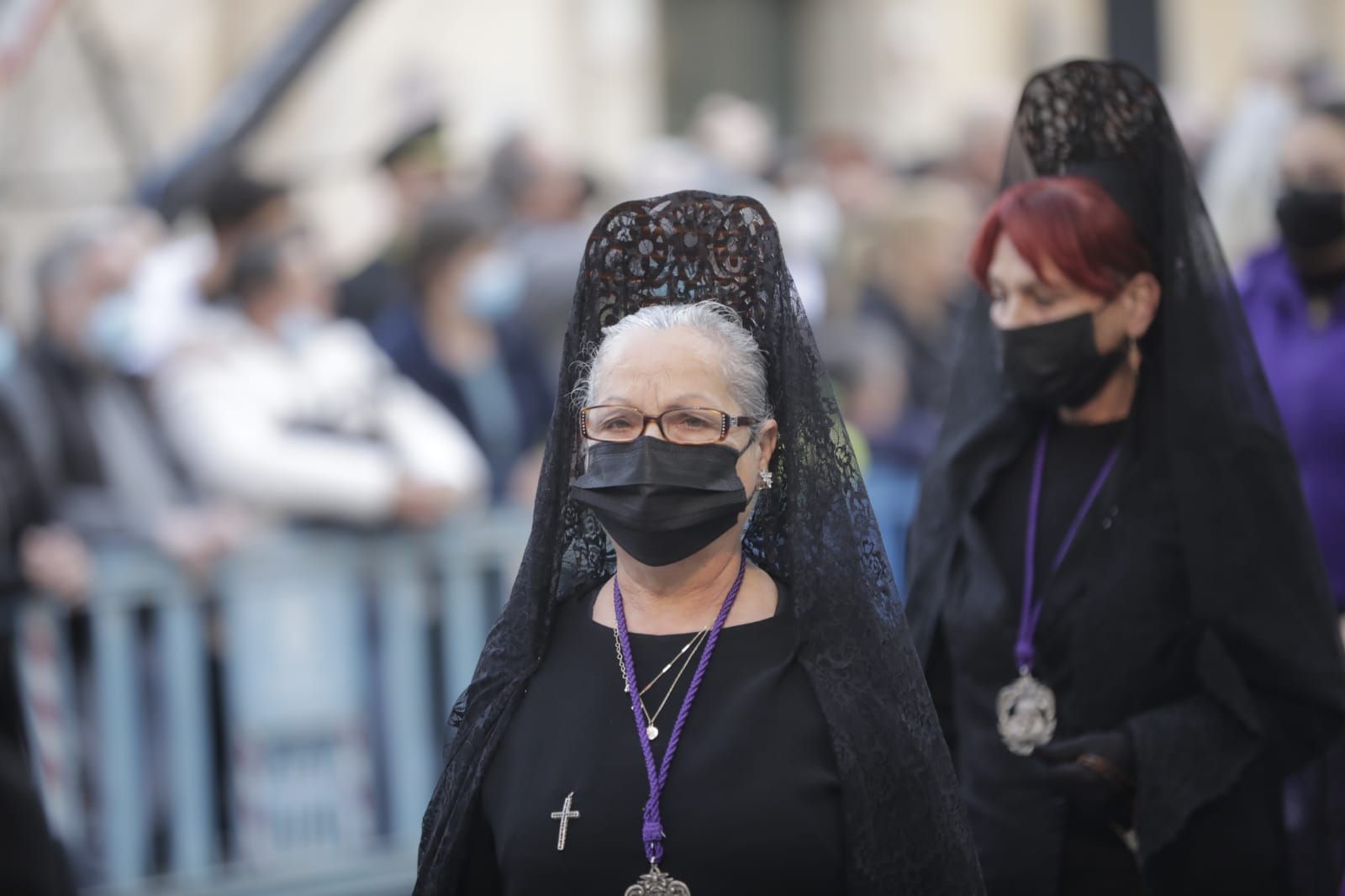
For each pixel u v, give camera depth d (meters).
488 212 22.19
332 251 28.77
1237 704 10.91
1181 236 11.27
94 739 17.77
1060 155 12.04
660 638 8.91
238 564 18.53
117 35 27.31
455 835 8.85
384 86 31.53
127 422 18.84
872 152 33.03
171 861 18.12
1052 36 45.12
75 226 24.55
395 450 19.64
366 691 19.14
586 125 37.88
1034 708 11.15
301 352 19.75
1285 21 47.22
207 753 18.36
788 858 8.35
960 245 26.27
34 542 17.59
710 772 8.45
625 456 8.70
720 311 9.13
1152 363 11.42
